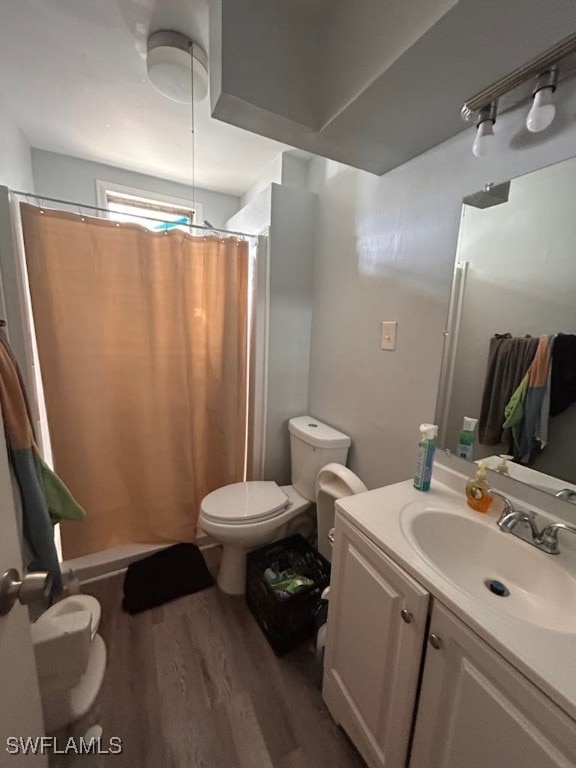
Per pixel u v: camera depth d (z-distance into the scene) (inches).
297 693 48.8
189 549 75.7
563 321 34.7
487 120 36.2
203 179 97.3
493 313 41.1
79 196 89.0
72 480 65.6
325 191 72.3
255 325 77.1
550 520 35.8
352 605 39.8
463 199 43.7
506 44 30.0
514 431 39.5
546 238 35.6
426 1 29.2
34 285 57.2
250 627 59.1
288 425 81.5
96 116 68.5
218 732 43.8
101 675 43.1
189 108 63.9
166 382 70.9
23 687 23.3
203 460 82.0
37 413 60.3
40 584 21.4
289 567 63.3
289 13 41.5
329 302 72.8
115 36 48.6
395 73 34.0
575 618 29.3
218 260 73.1
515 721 23.3
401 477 56.2
